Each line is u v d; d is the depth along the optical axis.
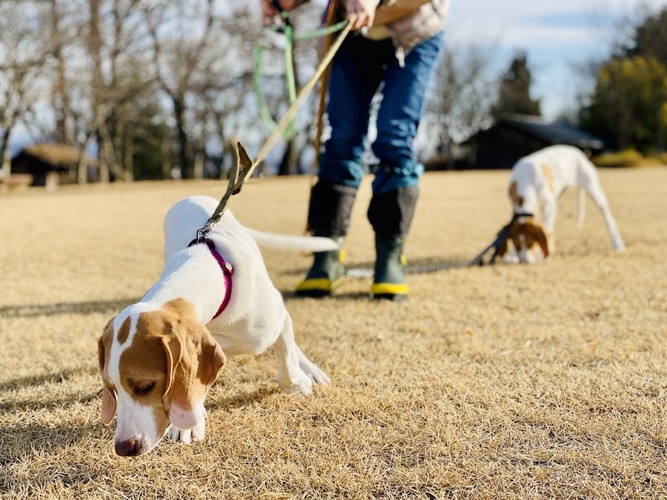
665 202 7.07
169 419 1.53
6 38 15.50
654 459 1.79
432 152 30.88
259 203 7.91
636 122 26.12
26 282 3.46
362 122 3.11
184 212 2.16
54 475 1.79
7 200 9.80
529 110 34.56
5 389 2.20
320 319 2.77
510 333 2.57
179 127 20.44
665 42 27.59
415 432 1.91
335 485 1.72
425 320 2.74
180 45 18.12
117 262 3.96
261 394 2.14
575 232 4.91
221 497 1.68
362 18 2.60
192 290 1.79
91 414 2.04
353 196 3.15
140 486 1.75
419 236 4.96
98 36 16.62
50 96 17.08
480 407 2.03
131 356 1.52
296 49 17.28
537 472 1.73
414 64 3.00
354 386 2.18
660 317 2.70
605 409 2.00
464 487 1.70
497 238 3.89
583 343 2.45
